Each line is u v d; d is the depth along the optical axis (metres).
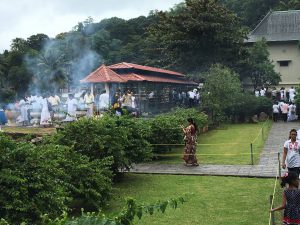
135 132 14.78
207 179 14.20
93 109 23.91
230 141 23.05
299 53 54.91
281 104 33.91
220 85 30.88
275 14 59.06
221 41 40.06
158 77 35.25
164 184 13.57
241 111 32.94
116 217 4.43
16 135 18.19
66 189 9.48
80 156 10.94
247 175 14.47
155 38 46.16
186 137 16.69
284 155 11.71
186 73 42.19
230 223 9.52
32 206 7.98
